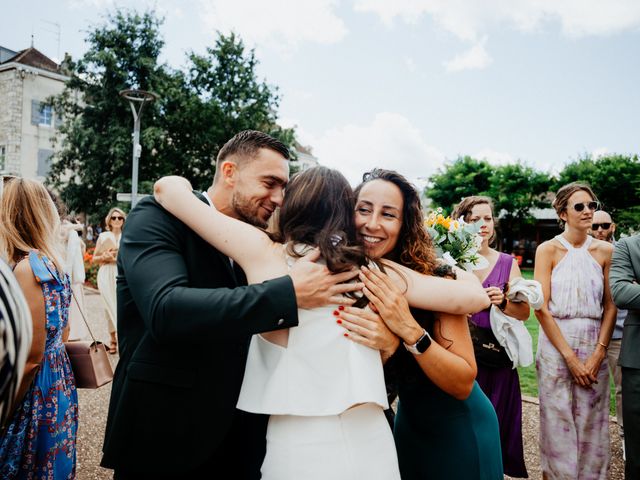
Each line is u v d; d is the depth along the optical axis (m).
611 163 27.75
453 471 1.65
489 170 32.22
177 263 1.41
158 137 19.88
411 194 1.62
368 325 1.32
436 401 1.69
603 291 2.93
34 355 1.97
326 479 1.19
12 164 25.75
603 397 2.85
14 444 1.94
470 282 1.59
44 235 2.13
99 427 3.75
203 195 1.74
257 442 1.50
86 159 21.05
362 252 1.39
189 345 1.48
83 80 20.92
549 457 2.84
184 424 1.46
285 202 1.46
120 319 1.59
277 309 1.24
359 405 1.31
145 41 21.39
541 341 2.94
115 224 6.22
